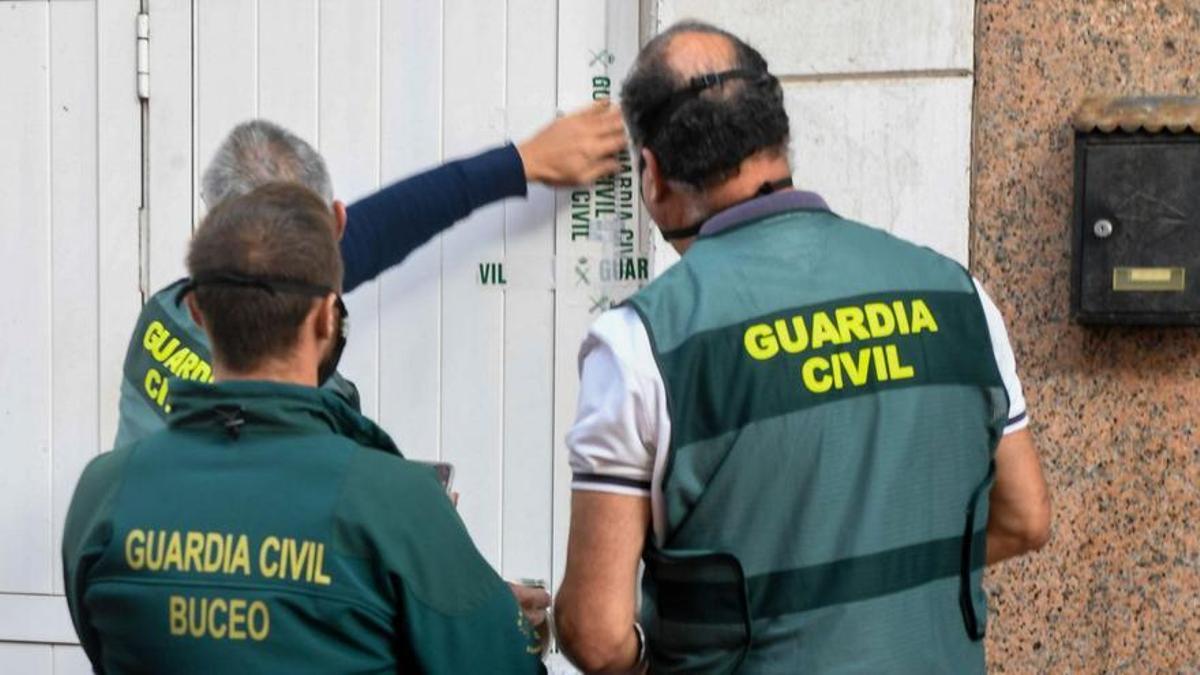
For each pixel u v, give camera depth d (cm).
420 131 377
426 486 229
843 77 342
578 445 234
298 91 383
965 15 336
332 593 218
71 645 404
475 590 229
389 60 377
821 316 233
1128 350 333
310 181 305
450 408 378
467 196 357
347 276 342
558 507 374
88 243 398
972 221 339
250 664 216
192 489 223
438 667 224
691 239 250
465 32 373
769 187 243
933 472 235
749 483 229
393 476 226
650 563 240
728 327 230
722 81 239
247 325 227
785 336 230
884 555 230
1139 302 317
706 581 231
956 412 238
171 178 392
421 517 225
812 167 344
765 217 240
